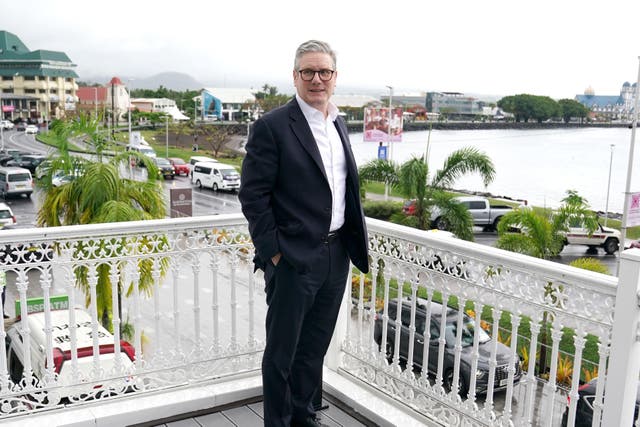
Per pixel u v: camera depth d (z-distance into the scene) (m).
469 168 14.96
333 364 3.49
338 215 2.52
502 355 7.25
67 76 124.56
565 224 12.43
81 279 7.72
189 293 15.98
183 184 42.94
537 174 60.19
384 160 15.73
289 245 2.36
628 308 1.97
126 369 3.01
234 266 3.25
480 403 7.03
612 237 23.69
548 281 2.24
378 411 3.02
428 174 15.27
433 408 2.88
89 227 2.74
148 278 7.34
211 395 3.11
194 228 3.07
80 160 9.34
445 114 106.81
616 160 73.06
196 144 69.69
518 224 12.71
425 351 2.90
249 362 3.38
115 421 2.87
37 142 75.75
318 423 2.81
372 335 3.26
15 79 120.56
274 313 2.48
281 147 2.33
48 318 2.77
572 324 2.18
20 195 35.16
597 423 2.15
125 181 9.53
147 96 140.62
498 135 99.12
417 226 15.20
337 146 2.50
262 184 2.34
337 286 2.61
